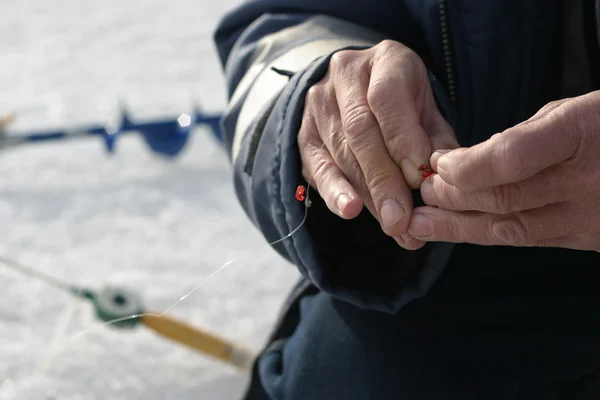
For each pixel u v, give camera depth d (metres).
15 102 2.33
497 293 1.04
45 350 1.33
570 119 0.82
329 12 1.12
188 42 2.78
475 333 1.02
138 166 1.92
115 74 2.53
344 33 1.09
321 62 0.97
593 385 1.01
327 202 0.91
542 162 0.82
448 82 1.07
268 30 1.13
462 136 1.06
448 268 1.05
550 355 1.01
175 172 1.88
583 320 1.02
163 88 2.41
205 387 1.28
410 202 0.89
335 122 0.94
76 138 1.83
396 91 0.91
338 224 0.99
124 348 1.33
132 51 2.72
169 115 2.20
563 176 0.83
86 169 1.90
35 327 1.37
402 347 1.02
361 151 0.91
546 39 1.04
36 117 2.22
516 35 1.04
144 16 3.05
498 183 0.83
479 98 1.05
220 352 1.26
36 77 2.52
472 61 1.05
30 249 1.57
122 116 1.87
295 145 0.96
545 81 1.05
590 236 0.86
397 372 1.01
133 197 1.76
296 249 0.98
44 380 1.28
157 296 1.42
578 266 1.05
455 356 1.01
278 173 0.97
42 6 3.18
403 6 1.10
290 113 0.96
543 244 0.88
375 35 1.11
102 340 1.34
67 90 2.41
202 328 1.37
